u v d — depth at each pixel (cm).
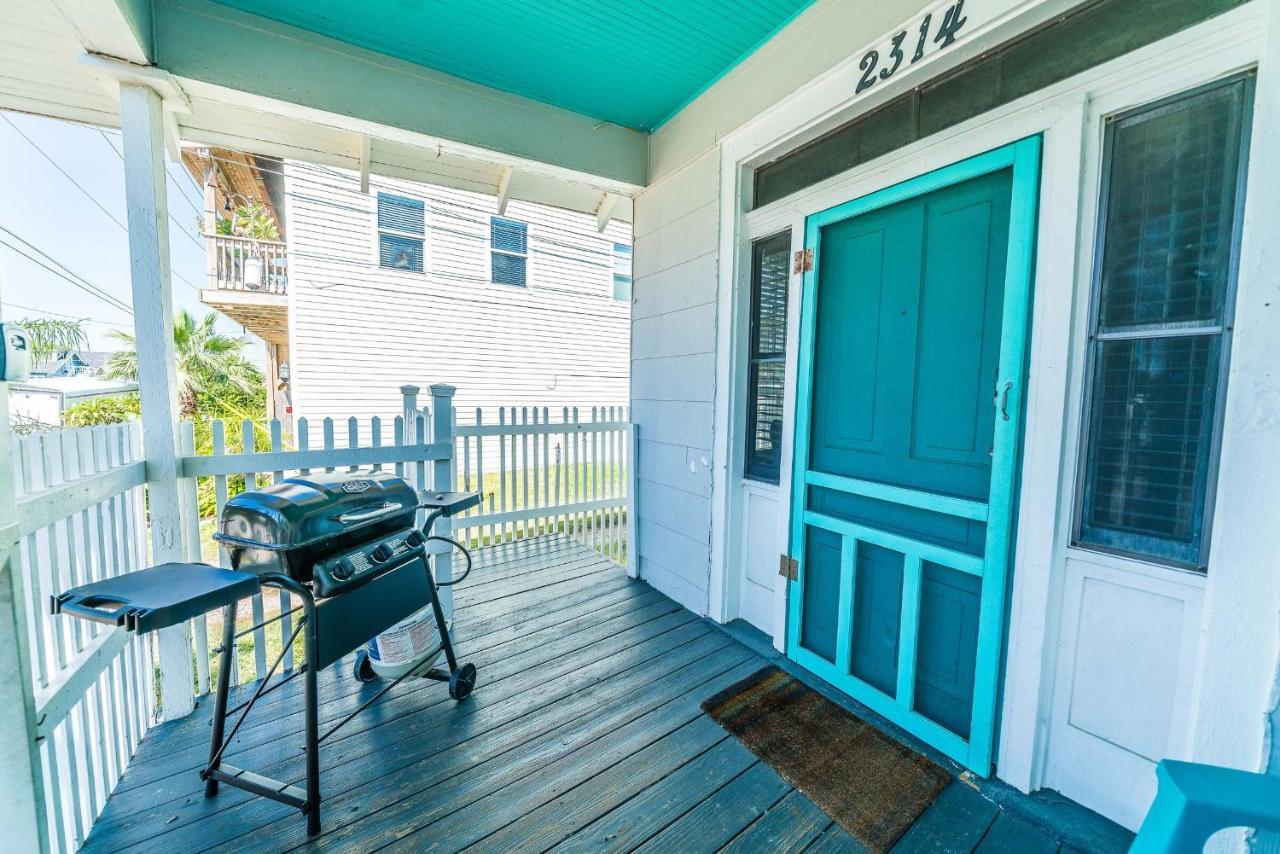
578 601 305
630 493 345
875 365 203
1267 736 105
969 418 173
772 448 255
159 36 192
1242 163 121
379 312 659
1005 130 157
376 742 183
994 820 151
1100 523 147
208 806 155
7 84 215
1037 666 156
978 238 169
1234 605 111
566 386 805
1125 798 144
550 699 209
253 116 256
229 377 930
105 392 855
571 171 296
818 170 225
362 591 166
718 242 265
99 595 116
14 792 111
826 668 222
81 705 146
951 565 176
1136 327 138
